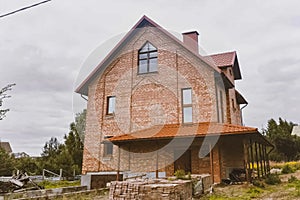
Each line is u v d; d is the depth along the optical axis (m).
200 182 7.00
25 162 18.33
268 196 6.46
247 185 8.33
